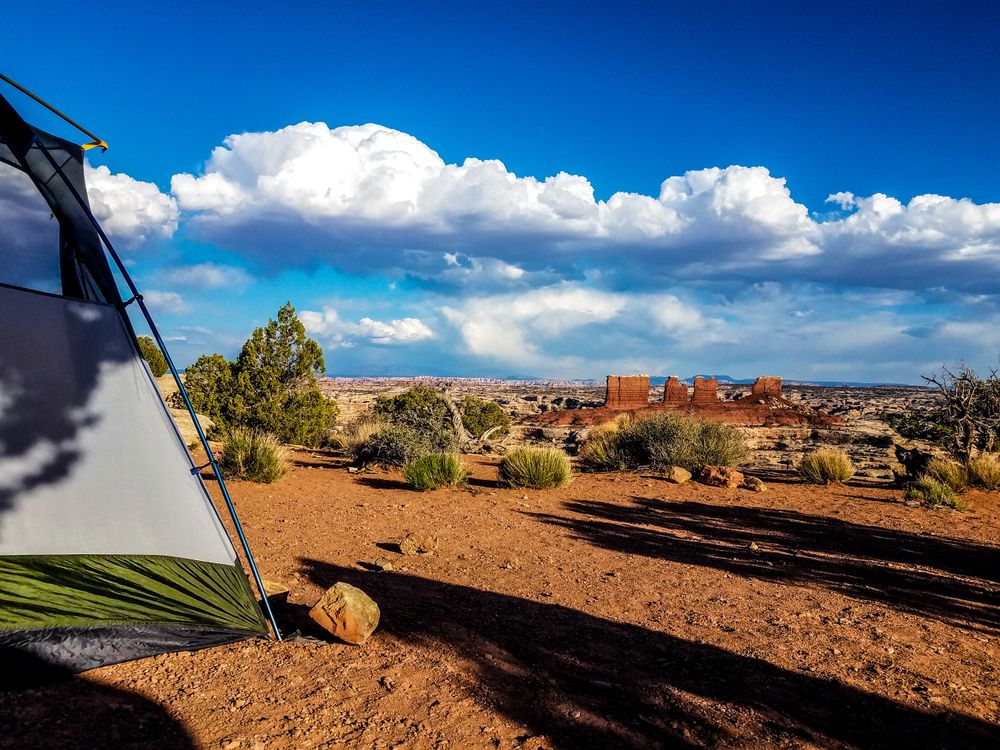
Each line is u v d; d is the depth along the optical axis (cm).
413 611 571
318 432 2114
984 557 942
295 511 1009
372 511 1049
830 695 440
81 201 474
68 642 401
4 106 445
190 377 2009
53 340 456
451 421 2191
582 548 892
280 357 2078
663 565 819
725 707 411
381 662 452
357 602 495
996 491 1608
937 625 622
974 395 2011
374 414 2220
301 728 352
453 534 926
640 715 394
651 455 1780
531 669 458
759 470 2056
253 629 482
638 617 605
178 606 458
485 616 576
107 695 374
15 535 431
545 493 1338
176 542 488
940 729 395
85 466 459
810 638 564
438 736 354
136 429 480
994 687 471
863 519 1204
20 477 437
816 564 860
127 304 487
